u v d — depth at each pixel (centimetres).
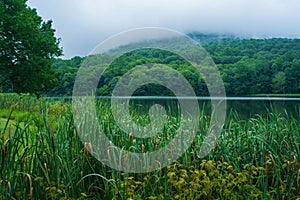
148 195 282
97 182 293
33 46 1777
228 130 355
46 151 275
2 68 1695
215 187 285
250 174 300
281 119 356
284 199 290
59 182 269
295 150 318
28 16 1881
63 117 315
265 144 325
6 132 391
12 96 1280
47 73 1762
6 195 241
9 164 250
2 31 1725
